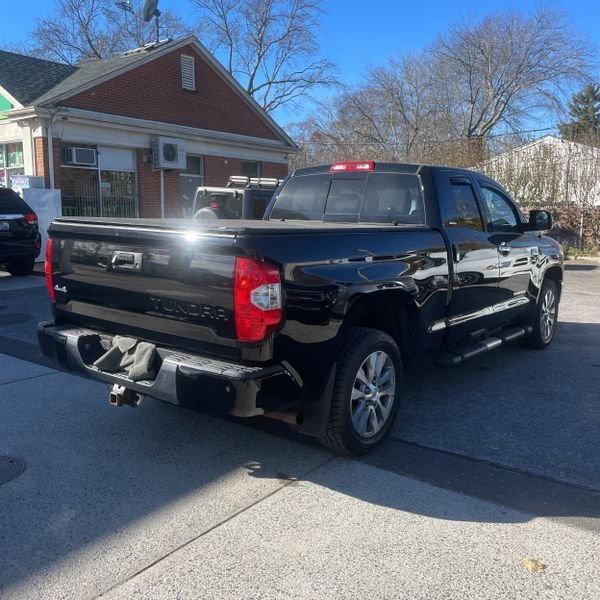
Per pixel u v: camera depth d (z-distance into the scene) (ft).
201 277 11.43
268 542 10.24
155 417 15.78
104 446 14.02
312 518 11.00
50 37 131.23
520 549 10.08
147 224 12.62
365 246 13.38
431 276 15.26
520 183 67.97
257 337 11.01
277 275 11.14
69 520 10.87
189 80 65.36
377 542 10.25
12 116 52.21
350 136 122.62
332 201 18.07
